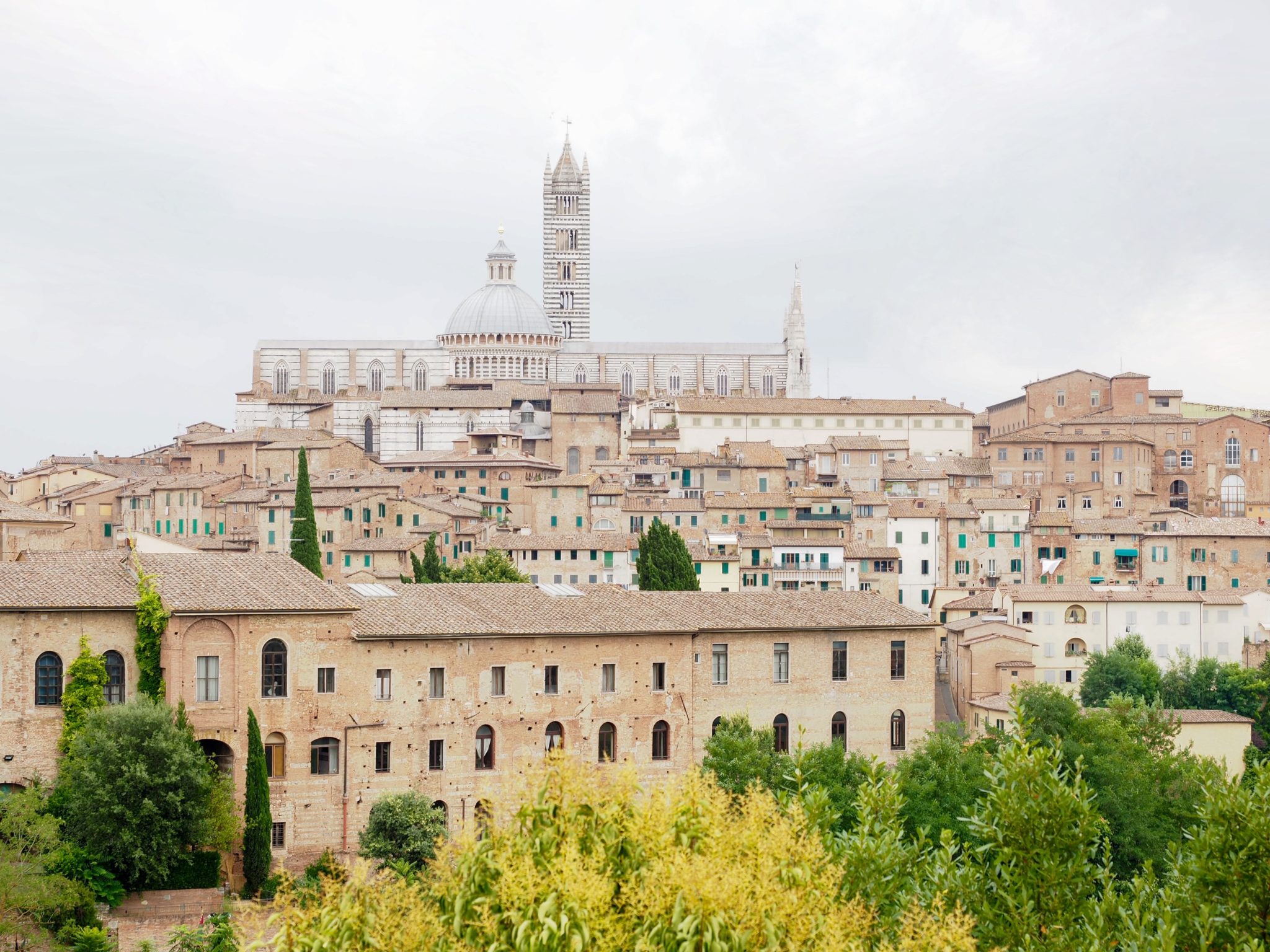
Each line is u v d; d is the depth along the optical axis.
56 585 115.75
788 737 138.38
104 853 107.50
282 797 118.19
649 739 132.62
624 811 57.62
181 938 99.88
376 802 120.00
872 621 141.50
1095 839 72.31
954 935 58.91
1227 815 71.62
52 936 101.50
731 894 53.75
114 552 127.38
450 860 63.66
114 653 115.81
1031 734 135.62
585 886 53.03
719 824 58.88
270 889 111.69
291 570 125.62
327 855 112.88
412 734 122.88
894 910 67.38
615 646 131.75
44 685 113.69
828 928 56.16
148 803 106.69
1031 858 70.69
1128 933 66.62
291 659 119.00
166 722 110.25
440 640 124.31
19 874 100.31
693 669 135.12
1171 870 77.06
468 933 54.56
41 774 112.69
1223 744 167.88
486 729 126.69
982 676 197.12
